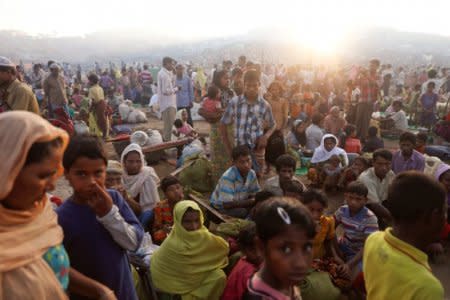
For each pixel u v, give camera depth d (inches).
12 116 48.7
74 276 68.1
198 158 254.5
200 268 131.8
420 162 211.9
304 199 144.9
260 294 59.0
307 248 58.6
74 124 390.0
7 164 46.8
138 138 320.2
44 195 53.3
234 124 222.1
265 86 588.7
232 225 159.9
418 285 66.4
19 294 48.3
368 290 76.7
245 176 191.8
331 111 358.6
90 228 76.4
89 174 71.1
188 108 417.4
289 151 313.0
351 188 153.7
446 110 479.5
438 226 70.1
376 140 325.7
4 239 48.3
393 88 750.5
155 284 133.1
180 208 131.6
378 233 79.1
